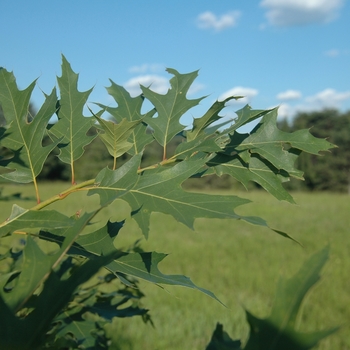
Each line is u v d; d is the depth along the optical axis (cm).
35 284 23
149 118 46
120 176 37
